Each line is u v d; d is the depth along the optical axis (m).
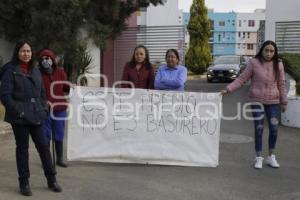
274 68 7.89
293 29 20.09
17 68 6.34
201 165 8.01
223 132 11.23
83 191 6.69
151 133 8.04
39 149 6.58
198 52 42.50
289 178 7.49
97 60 19.78
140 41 21.95
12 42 16.84
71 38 16.16
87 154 8.08
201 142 8.01
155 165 8.08
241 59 32.28
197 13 43.09
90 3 16.53
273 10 23.84
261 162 8.04
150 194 6.61
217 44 104.06
